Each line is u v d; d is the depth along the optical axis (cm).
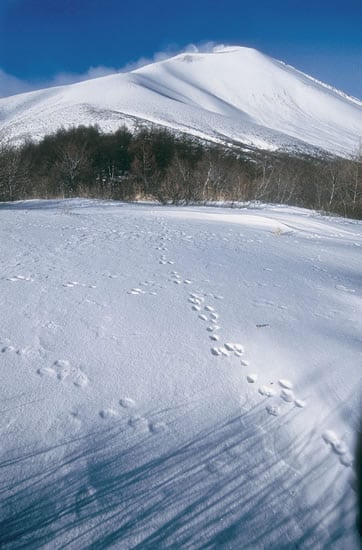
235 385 266
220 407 246
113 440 211
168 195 1648
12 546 155
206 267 521
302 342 324
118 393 246
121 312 355
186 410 240
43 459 194
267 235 829
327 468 208
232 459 210
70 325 323
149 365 278
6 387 239
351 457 214
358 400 257
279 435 228
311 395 260
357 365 296
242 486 195
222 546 166
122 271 477
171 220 973
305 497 192
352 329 359
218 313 370
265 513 183
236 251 640
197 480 196
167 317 353
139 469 197
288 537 173
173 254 582
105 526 167
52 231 724
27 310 345
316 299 429
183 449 212
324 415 244
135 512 175
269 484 198
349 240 869
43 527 163
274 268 547
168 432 222
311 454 217
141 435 217
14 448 197
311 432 231
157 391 252
